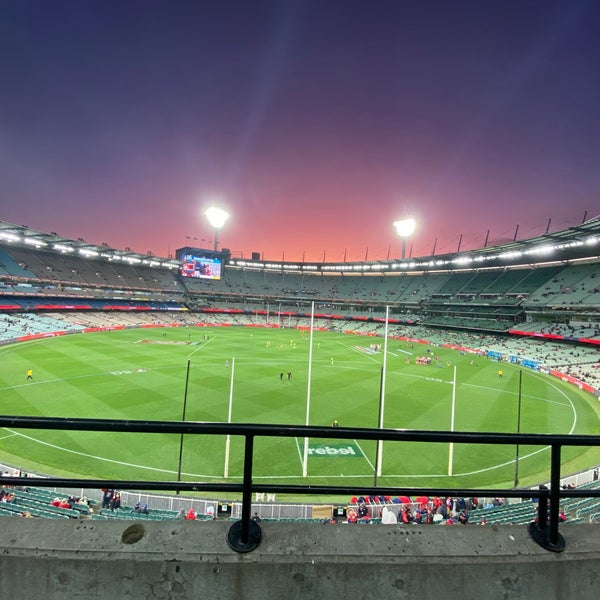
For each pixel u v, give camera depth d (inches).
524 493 99.3
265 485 95.5
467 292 3713.1
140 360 1935.3
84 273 3880.4
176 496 668.1
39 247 3548.2
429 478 834.2
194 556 91.0
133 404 1237.7
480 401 1430.9
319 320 4768.7
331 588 90.6
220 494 738.8
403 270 4690.0
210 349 2433.6
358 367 2025.1
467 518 575.2
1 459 825.5
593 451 976.9
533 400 1453.0
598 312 2364.7
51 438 937.5
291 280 5625.0
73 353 2025.1
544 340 2593.5
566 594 95.6
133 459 860.6
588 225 1931.6
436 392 1546.5
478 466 895.1
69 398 1263.5
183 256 4894.2
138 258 4212.6
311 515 624.1
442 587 92.6
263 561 90.8
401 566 92.4
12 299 3088.1
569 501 637.9
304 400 1364.4
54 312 3292.3
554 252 2925.7
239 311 4901.6
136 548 92.0
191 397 1338.6
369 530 102.3
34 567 90.4
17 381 1422.2
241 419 1152.8
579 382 1665.8
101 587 89.3
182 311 4530.0
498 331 2992.1
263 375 1737.2
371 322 4340.6
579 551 98.7
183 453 896.9
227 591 89.5
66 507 593.3
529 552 97.3
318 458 899.4
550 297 2834.6
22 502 609.9
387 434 90.4
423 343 3218.5
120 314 3806.6
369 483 805.9
